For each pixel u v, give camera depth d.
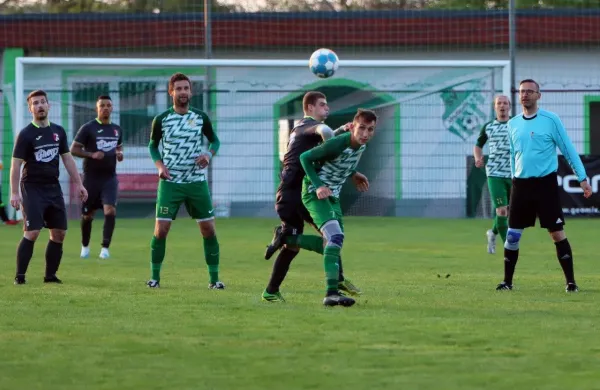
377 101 61.66
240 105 60.75
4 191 59.34
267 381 15.47
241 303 24.00
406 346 18.14
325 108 25.20
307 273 31.89
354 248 41.22
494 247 39.31
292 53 65.94
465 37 65.88
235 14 65.19
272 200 60.62
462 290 27.23
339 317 21.50
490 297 25.50
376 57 66.31
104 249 37.72
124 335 19.30
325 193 22.61
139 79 61.09
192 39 64.88
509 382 15.38
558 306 23.61
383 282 29.36
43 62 55.34
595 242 43.72
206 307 23.23
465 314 22.06
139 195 59.19
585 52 66.38
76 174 30.12
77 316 21.80
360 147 22.73
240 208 60.44
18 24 65.88
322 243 24.05
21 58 55.50
